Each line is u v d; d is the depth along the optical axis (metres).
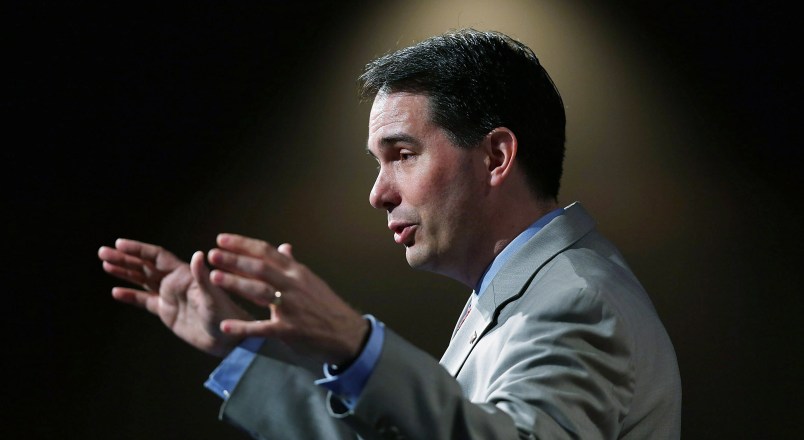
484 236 2.04
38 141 6.30
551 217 2.05
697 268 6.16
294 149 6.41
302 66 6.34
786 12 6.03
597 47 6.18
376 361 1.34
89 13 6.24
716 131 6.16
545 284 1.84
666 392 1.80
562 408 1.52
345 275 6.38
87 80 6.29
